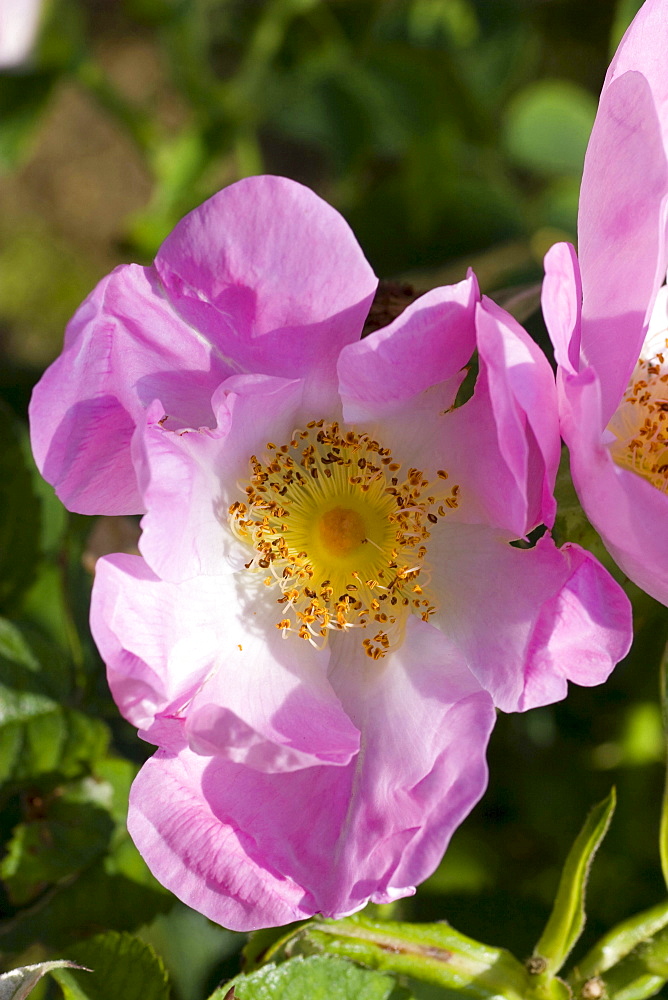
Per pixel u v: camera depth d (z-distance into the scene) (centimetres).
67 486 37
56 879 39
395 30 53
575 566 36
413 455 38
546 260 36
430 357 37
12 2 48
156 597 37
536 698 37
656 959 38
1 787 40
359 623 38
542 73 59
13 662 40
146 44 75
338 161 51
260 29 51
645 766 45
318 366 38
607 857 44
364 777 37
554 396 36
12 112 51
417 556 38
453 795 36
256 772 37
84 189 72
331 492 39
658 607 42
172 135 72
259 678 38
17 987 37
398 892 36
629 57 37
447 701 37
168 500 36
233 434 38
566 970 42
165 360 37
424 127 50
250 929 36
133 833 36
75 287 69
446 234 49
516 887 44
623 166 36
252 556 38
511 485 36
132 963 38
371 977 38
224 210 36
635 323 37
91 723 40
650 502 35
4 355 67
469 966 38
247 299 37
